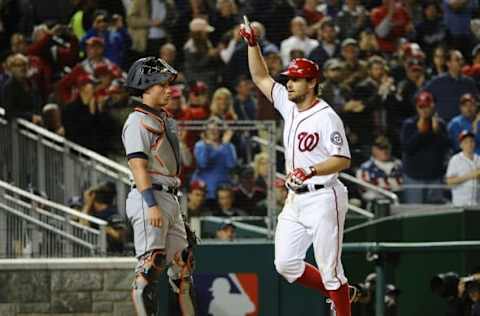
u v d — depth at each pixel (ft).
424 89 166.71
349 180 162.81
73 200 144.25
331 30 171.12
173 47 170.81
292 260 95.20
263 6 173.68
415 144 163.94
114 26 173.17
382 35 173.27
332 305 94.94
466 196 160.35
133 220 89.10
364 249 109.91
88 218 136.05
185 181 147.74
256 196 147.54
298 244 95.14
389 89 166.61
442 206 156.87
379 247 109.50
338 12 174.91
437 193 164.04
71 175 145.18
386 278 110.22
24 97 151.94
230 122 144.87
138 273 88.74
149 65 88.63
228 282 112.16
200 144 147.43
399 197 164.04
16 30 171.53
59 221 138.21
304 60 93.76
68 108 152.97
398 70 169.37
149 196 86.74
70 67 166.20
